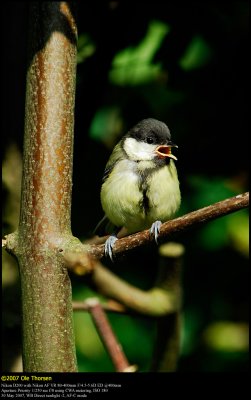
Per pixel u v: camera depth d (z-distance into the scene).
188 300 10.31
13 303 7.11
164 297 7.01
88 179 9.06
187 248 9.98
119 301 6.98
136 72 9.21
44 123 4.63
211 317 10.40
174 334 7.12
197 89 9.03
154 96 9.41
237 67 8.78
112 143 9.32
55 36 4.70
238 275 10.26
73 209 9.01
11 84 7.30
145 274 10.31
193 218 4.68
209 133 9.42
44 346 4.46
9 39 7.29
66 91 4.70
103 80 8.34
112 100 9.30
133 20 8.17
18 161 7.39
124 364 5.96
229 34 8.48
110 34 8.17
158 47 8.32
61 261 4.54
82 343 9.99
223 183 9.36
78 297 9.52
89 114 8.41
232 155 9.43
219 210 4.61
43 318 4.48
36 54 4.70
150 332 10.29
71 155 4.73
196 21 8.23
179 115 9.44
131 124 9.37
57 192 4.61
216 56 8.60
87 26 8.17
